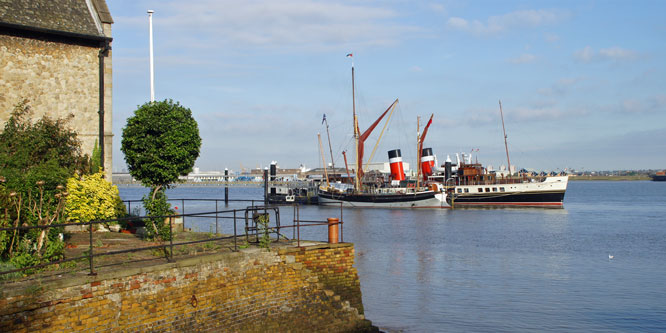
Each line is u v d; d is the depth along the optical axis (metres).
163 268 15.22
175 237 23.45
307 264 19.59
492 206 115.69
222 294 16.69
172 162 24.81
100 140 30.03
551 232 65.12
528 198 113.88
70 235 24.69
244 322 17.12
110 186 28.14
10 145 25.42
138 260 16.47
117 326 14.05
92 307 13.60
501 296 30.41
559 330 24.33
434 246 51.69
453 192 117.00
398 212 102.50
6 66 27.58
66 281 13.18
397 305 28.39
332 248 20.31
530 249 49.66
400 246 51.75
